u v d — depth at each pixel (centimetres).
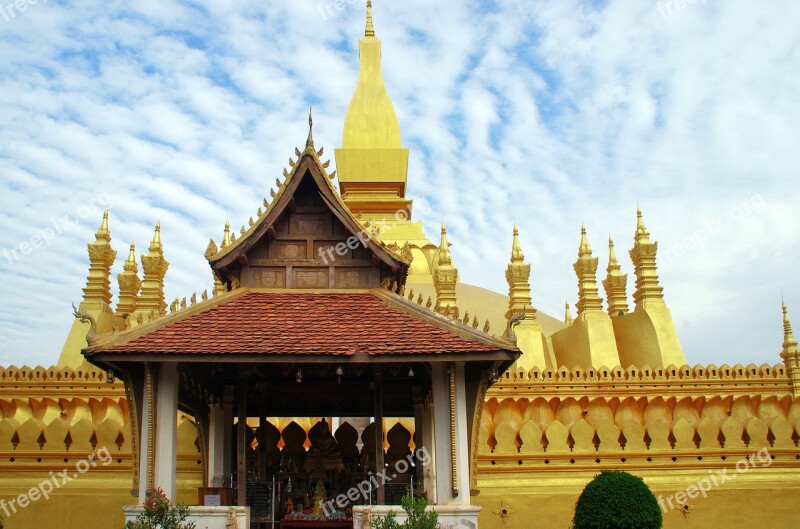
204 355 1538
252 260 1848
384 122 3788
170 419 1592
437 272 2686
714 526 2169
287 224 1873
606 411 2323
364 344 1588
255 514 1759
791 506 2192
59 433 2114
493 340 1582
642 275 2736
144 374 1614
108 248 2686
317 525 1750
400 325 1683
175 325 1645
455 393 1636
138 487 1564
